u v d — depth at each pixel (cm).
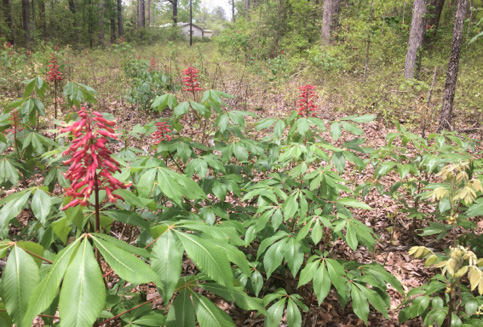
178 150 307
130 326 195
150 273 142
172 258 162
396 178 608
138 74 1038
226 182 306
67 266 138
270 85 1174
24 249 155
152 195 289
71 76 1107
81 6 3128
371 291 244
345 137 807
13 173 326
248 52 1773
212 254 161
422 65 1396
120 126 827
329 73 1237
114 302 205
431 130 845
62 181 332
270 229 312
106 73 1335
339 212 286
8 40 2366
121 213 194
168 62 1491
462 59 1442
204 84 1078
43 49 1759
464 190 201
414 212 395
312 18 2106
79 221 178
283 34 2145
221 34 2155
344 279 250
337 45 1474
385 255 432
